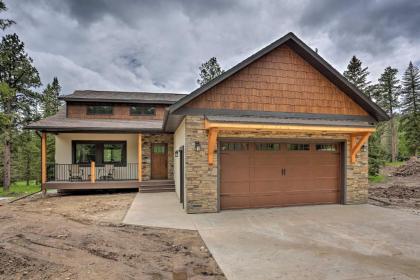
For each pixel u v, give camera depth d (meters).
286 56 8.70
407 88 31.23
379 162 20.03
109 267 4.10
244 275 3.87
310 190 8.91
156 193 11.98
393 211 8.05
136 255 4.63
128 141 13.84
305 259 4.45
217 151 7.97
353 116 9.21
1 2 13.33
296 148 8.83
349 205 8.93
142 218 7.25
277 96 8.55
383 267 4.14
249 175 8.38
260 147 8.51
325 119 8.93
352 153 9.12
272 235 5.73
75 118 14.14
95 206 9.13
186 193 7.82
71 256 4.53
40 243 5.15
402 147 36.62
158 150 13.82
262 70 8.47
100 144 13.65
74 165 13.20
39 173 23.86
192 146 7.84
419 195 11.88
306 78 8.84
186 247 5.05
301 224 6.59
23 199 10.90
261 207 8.45
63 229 6.13
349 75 23.20
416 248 4.95
